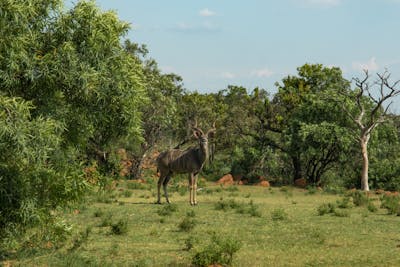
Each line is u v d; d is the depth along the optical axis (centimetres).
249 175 4334
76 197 1070
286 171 4400
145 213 2048
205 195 2978
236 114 4488
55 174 1016
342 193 3325
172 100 4200
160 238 1470
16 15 948
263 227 1683
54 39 1087
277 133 4559
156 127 4222
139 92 1161
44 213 1052
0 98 902
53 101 1077
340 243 1398
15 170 974
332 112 3997
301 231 1603
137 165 4253
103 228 1655
